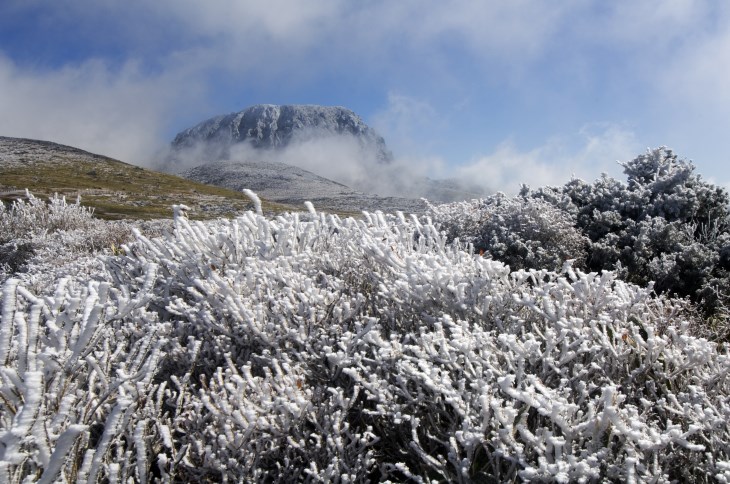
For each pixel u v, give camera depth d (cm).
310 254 365
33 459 146
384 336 285
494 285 281
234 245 361
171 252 367
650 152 635
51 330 169
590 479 167
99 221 1262
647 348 227
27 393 128
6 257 935
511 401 195
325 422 206
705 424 182
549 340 209
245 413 190
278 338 260
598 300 263
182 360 265
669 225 497
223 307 279
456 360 219
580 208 607
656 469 163
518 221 535
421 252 384
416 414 221
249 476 197
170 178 6669
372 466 217
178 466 199
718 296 423
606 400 161
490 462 179
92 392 180
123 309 188
